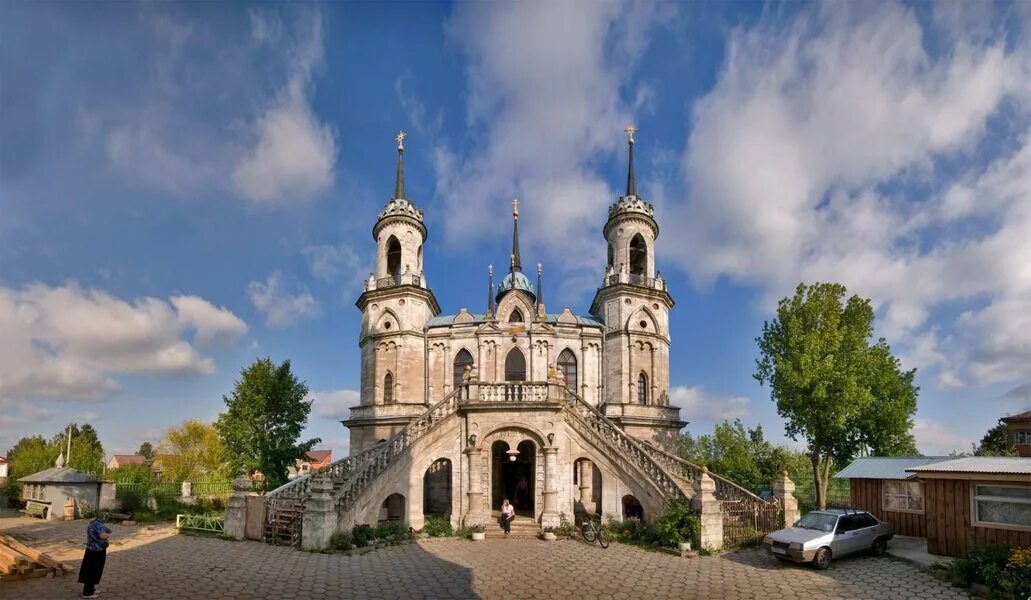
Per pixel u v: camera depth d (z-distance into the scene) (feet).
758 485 123.34
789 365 103.91
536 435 95.96
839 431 105.09
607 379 139.74
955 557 66.80
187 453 195.62
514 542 84.23
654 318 142.41
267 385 116.47
